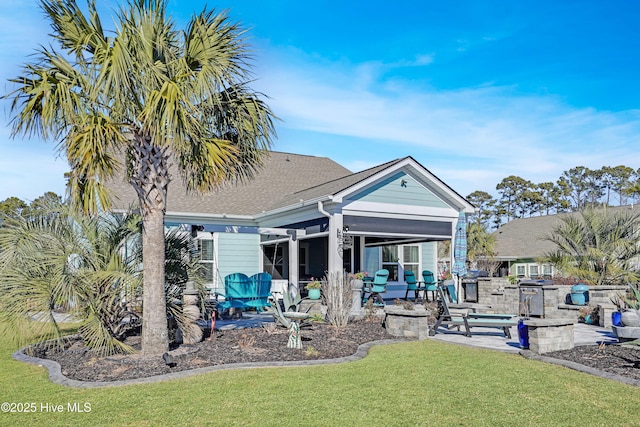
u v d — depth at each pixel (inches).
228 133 366.0
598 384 247.4
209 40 308.7
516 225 1419.8
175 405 211.8
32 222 339.6
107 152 293.3
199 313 372.5
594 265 690.8
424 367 286.5
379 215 557.3
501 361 304.5
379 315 499.8
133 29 290.5
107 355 316.5
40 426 188.9
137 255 359.9
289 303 438.9
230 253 669.3
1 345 373.4
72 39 299.7
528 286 547.2
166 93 280.2
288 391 232.8
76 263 334.3
